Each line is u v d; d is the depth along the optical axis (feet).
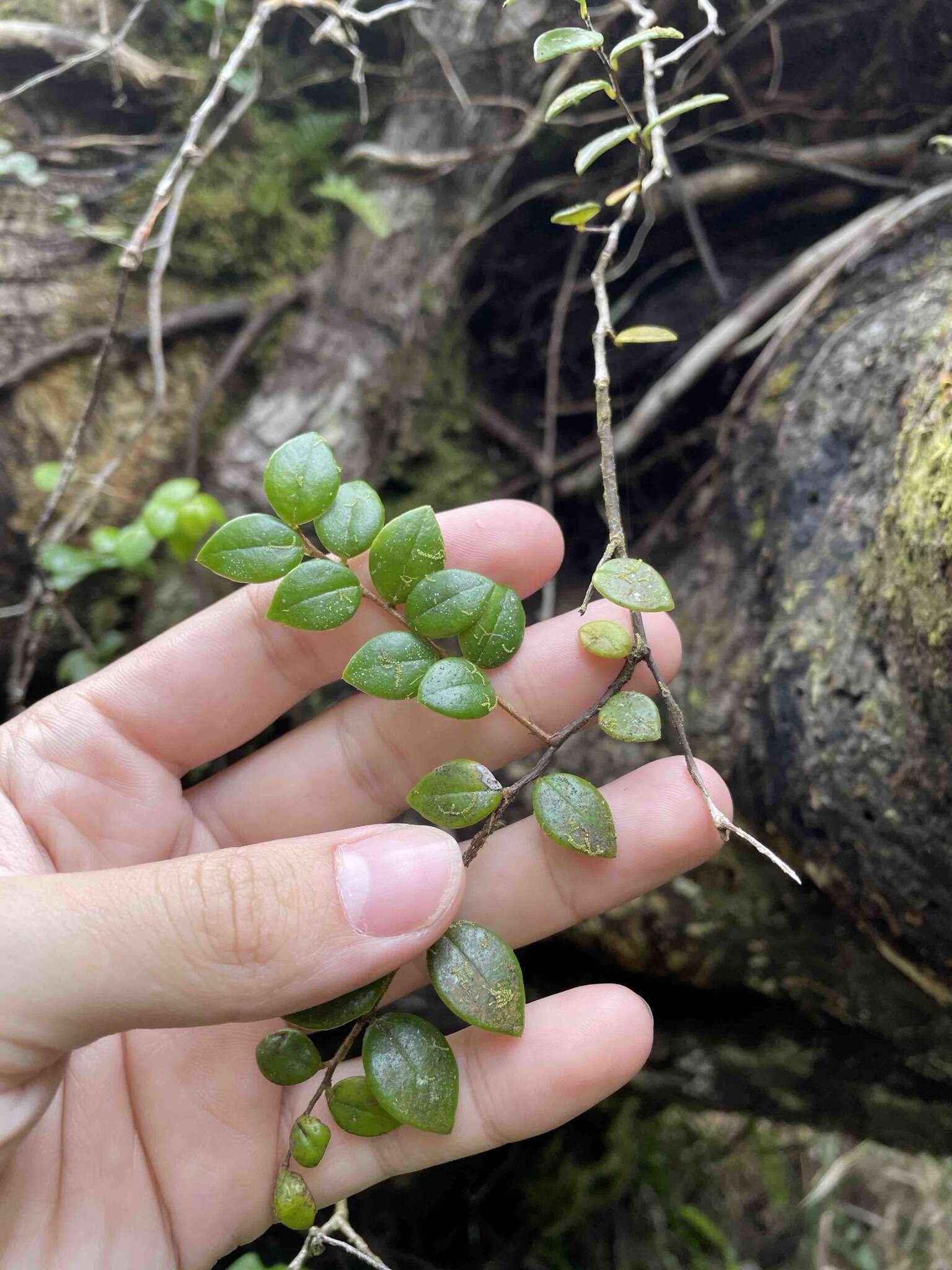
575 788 0.38
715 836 0.41
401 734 0.46
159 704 0.45
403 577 0.39
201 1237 0.42
